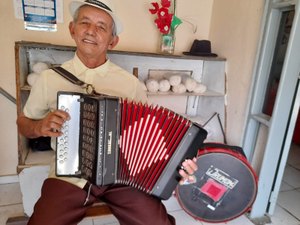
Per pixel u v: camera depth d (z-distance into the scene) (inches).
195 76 88.9
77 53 47.2
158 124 38.8
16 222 59.9
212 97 84.8
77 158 40.1
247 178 60.4
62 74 45.4
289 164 102.7
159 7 77.3
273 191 67.4
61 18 70.1
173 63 84.5
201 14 84.0
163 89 75.5
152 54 69.6
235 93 75.2
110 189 46.4
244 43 70.8
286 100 59.0
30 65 69.2
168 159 40.1
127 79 52.1
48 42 70.7
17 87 58.7
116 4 73.9
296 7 53.4
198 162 58.7
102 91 49.2
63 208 41.8
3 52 68.2
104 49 46.5
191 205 62.5
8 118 73.2
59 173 39.9
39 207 41.5
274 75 65.2
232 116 76.7
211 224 65.7
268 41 62.6
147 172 40.9
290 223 67.3
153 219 44.3
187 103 91.1
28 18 67.6
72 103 38.5
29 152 68.6
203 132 39.7
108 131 37.1
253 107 67.5
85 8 43.8
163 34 76.0
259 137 70.3
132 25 77.2
